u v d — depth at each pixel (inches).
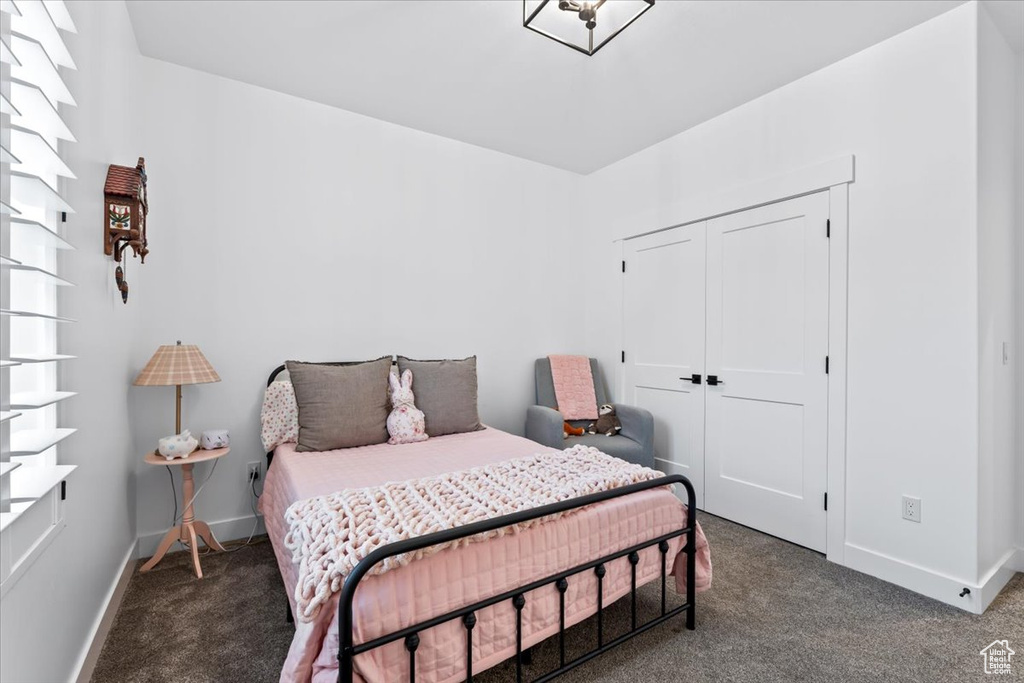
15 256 43.8
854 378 87.5
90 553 58.7
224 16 80.1
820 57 89.6
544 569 53.7
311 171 108.0
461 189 129.6
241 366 100.2
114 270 70.2
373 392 98.6
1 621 35.5
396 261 119.3
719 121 113.5
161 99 92.4
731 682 56.9
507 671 58.7
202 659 60.4
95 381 61.4
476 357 132.1
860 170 87.0
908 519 79.7
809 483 94.7
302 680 41.8
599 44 73.4
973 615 71.4
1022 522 84.4
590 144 131.0
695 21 79.4
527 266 142.3
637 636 66.1
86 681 55.3
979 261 73.1
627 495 64.5
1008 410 82.2
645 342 134.1
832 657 61.7
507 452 89.8
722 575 84.0
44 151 39.8
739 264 109.3
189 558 89.7
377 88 102.6
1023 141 84.3
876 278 84.5
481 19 80.3
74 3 52.4
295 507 55.5
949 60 76.0
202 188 96.4
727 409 111.8
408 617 44.1
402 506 54.6
